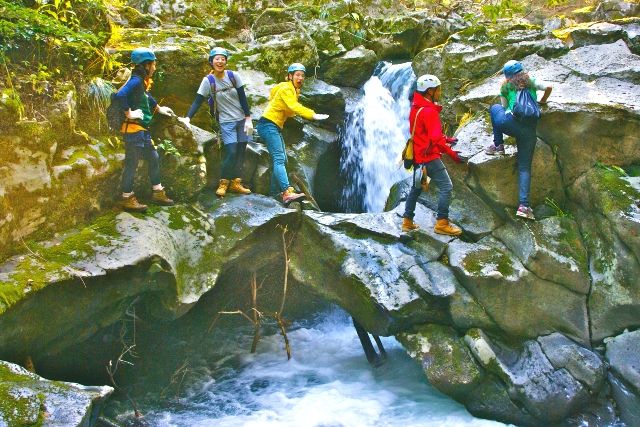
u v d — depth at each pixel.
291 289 7.42
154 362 6.28
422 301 5.54
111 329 5.99
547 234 5.75
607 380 5.35
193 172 6.31
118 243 5.36
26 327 4.63
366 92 9.02
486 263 5.64
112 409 5.62
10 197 4.94
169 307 5.65
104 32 6.80
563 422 5.20
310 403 5.78
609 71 6.82
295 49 8.54
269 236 6.35
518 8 10.80
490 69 7.57
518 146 5.79
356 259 5.86
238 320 7.18
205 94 6.52
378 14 10.59
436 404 5.70
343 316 7.55
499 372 5.28
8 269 4.73
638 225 5.35
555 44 7.45
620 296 5.46
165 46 7.41
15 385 3.80
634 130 5.92
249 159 7.00
